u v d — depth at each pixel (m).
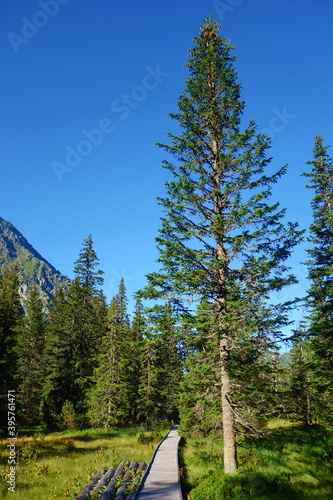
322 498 9.41
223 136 15.70
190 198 14.09
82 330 38.84
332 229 22.31
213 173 14.59
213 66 15.92
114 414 34.44
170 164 14.66
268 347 12.39
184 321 12.77
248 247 13.27
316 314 21.62
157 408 38.84
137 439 26.44
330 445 16.09
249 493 9.94
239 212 12.72
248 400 12.49
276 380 13.89
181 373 41.16
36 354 44.53
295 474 12.25
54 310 48.03
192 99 15.80
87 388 37.50
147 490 11.09
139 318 13.13
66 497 10.39
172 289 13.31
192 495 10.72
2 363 29.97
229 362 12.07
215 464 15.23
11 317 32.22
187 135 15.26
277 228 12.76
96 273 41.69
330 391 19.52
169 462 16.23
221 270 13.56
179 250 13.10
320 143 26.14
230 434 12.01
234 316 12.40
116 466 15.41
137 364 43.25
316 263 22.59
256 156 13.75
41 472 13.81
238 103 15.87
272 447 16.36
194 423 21.39
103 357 38.62
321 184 24.97
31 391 38.53
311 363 20.36
